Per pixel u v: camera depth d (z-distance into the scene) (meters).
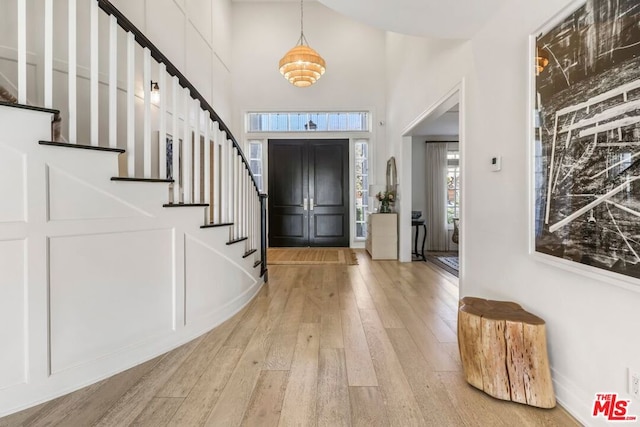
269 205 7.09
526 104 2.00
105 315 1.97
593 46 1.44
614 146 1.34
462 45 2.96
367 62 6.99
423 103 4.22
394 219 5.81
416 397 1.74
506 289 2.27
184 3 4.88
